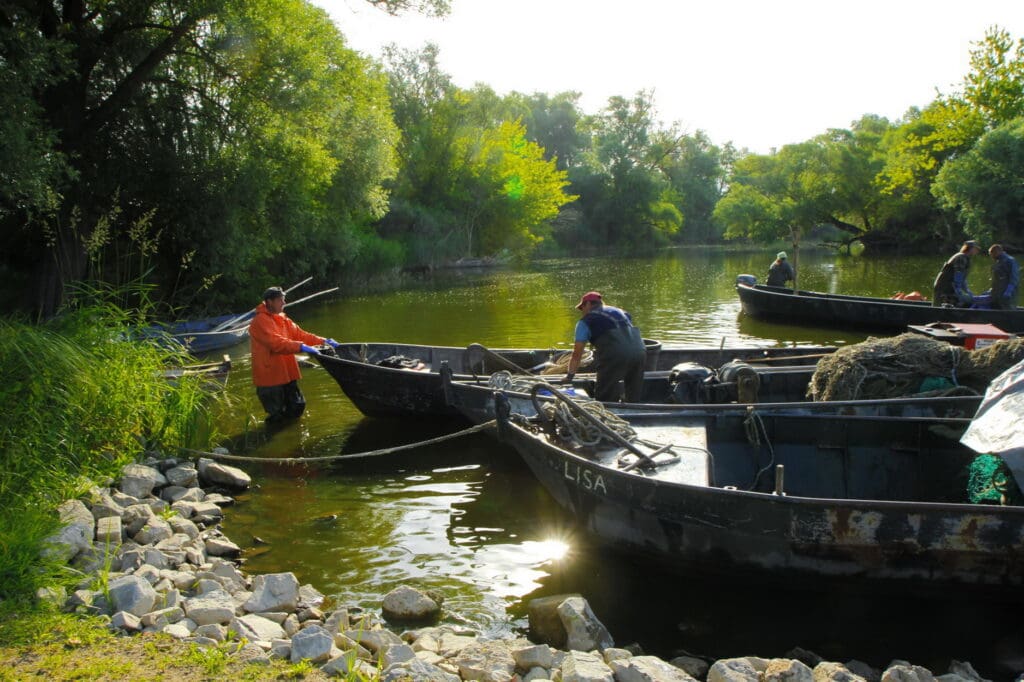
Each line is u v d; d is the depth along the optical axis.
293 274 24.55
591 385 8.25
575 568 5.41
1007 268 13.85
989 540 4.48
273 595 4.57
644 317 18.06
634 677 3.66
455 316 19.11
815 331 15.78
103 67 15.79
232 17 14.76
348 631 4.28
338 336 15.86
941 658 4.31
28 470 5.61
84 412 6.69
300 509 6.50
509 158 44.50
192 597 4.62
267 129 17.23
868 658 4.32
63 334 7.24
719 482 6.43
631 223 61.69
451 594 5.01
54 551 4.64
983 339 10.45
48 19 13.79
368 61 21.94
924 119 40.03
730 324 16.84
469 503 6.62
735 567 4.98
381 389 8.95
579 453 5.78
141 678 3.49
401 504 6.61
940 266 33.59
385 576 5.25
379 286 28.80
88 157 15.94
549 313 19.41
